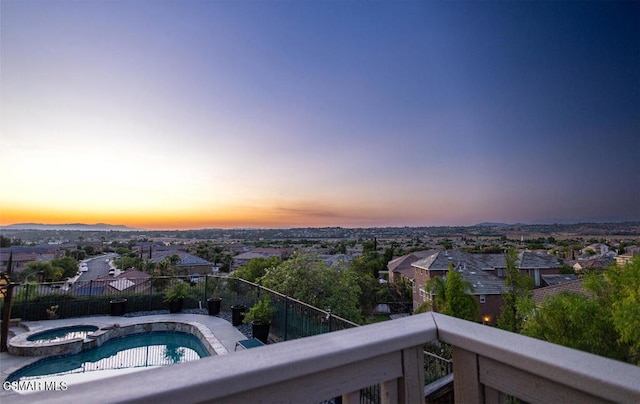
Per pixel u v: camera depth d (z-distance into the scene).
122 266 46.91
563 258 26.31
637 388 0.59
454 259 29.08
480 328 0.92
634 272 8.12
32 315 10.53
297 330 7.31
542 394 0.74
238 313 9.57
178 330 10.02
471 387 0.88
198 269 51.50
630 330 7.48
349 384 0.81
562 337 8.83
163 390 0.59
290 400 0.73
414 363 0.92
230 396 0.66
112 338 9.27
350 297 11.88
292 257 12.27
